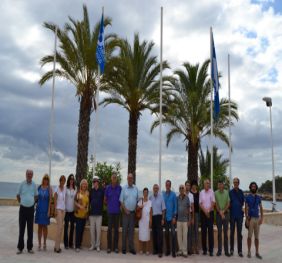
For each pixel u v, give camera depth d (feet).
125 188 38.09
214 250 40.78
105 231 40.04
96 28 62.18
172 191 38.01
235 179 38.52
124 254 36.76
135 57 68.85
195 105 74.49
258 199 37.86
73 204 37.93
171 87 73.56
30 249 34.88
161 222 37.19
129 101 70.44
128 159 71.36
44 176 37.17
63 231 42.78
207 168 90.53
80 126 64.95
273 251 41.57
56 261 31.17
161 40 52.75
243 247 44.09
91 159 57.00
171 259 34.73
